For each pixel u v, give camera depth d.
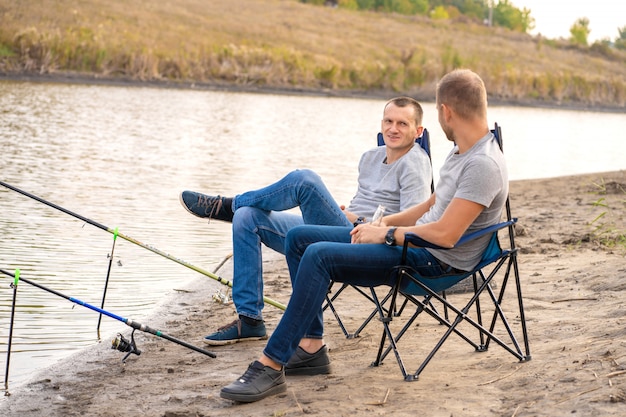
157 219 9.55
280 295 6.52
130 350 4.57
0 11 38.31
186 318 5.96
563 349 4.30
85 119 20.89
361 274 4.04
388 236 4.00
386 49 56.12
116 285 6.76
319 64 45.59
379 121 28.11
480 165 3.92
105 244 8.12
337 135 22.20
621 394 3.43
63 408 4.18
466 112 4.00
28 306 6.05
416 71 47.28
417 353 4.68
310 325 4.29
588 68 66.19
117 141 17.14
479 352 4.56
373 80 45.69
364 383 4.13
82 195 10.77
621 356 3.91
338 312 5.86
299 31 55.91
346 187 13.05
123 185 11.83
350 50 53.81
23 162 13.25
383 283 4.11
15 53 33.62
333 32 58.22
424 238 3.92
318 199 4.84
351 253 3.99
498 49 65.25
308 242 4.37
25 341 5.34
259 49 43.88
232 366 4.76
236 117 25.45
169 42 42.91
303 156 16.97
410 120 5.27
